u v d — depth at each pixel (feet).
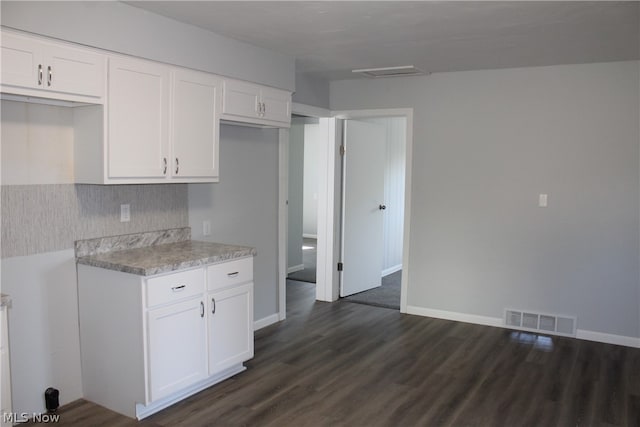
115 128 9.43
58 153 9.68
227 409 10.11
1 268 9.07
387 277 22.61
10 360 9.27
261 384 11.29
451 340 14.29
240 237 14.19
